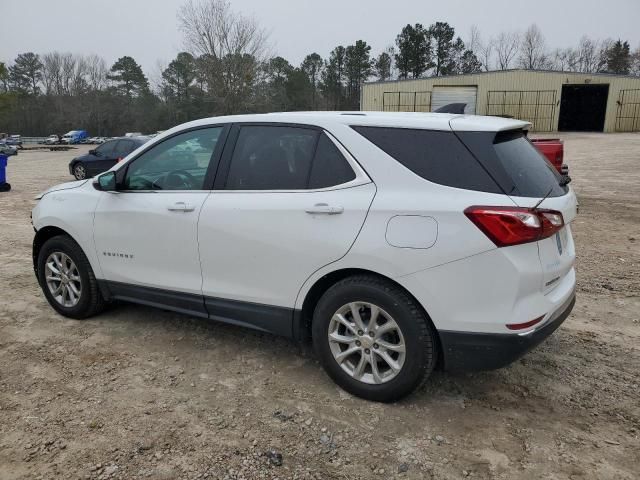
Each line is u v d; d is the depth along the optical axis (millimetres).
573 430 2957
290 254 3268
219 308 3670
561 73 41375
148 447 2807
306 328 3492
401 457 2734
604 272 5840
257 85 41844
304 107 77812
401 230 2908
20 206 11227
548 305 2904
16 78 97875
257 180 3473
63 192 4496
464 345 2875
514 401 3248
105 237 4133
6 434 2904
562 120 46781
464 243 2771
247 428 2979
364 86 43219
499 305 2773
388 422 3025
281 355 3857
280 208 3291
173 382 3471
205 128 3785
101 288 4332
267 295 3430
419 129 3051
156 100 90375
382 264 2961
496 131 2938
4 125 93812
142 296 4074
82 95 96312
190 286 3764
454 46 86500
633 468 2645
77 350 3930
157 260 3896
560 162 8766
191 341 4094
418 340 2961
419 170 2967
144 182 4023
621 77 41938
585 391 3357
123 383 3455
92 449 2785
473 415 3100
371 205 3004
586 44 89812
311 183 3258
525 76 41500
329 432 2941
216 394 3330
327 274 3197
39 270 4641
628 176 14969
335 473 2625
